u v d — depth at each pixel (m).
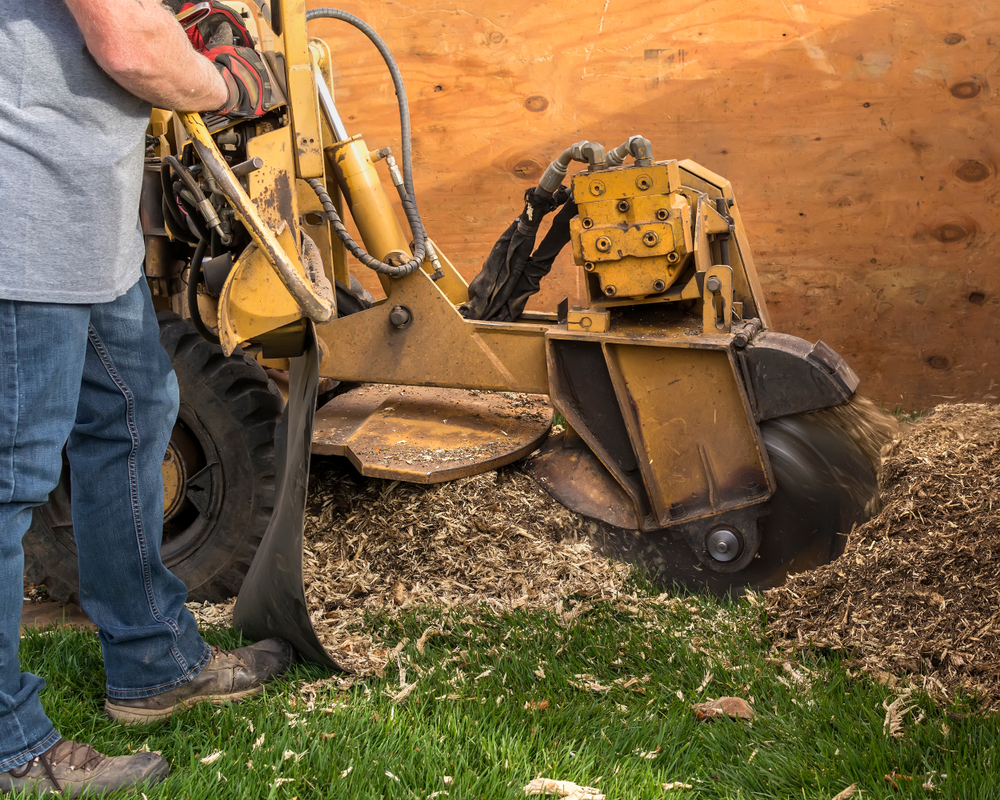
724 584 2.71
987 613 2.20
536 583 2.68
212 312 3.05
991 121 3.80
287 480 2.28
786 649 2.35
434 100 4.27
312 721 2.03
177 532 2.90
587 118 4.17
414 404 3.16
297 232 2.34
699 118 4.07
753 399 2.55
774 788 1.82
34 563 2.80
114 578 2.00
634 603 2.62
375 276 4.37
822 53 3.90
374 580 2.74
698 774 1.88
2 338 1.59
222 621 2.62
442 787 1.79
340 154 2.84
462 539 2.76
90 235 1.63
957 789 1.73
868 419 2.75
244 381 2.70
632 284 2.59
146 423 1.95
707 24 3.98
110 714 2.08
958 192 3.89
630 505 2.78
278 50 2.44
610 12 4.05
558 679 2.22
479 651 2.36
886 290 4.05
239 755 1.89
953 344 4.03
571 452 2.88
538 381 2.76
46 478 1.71
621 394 2.65
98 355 1.87
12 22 1.50
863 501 2.59
